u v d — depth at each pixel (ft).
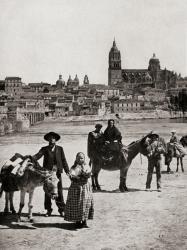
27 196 58.34
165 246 35.73
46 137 47.26
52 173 43.06
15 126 270.46
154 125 355.36
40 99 581.94
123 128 303.68
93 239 38.09
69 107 618.03
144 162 97.14
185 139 84.99
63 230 41.04
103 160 60.29
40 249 35.29
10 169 46.29
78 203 41.29
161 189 61.16
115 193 59.00
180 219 43.98
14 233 39.96
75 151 121.39
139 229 40.91
